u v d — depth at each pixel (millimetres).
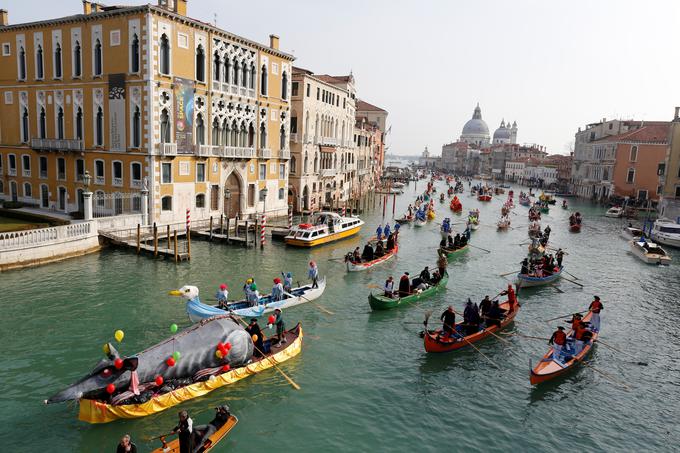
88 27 35500
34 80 39406
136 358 13992
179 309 21859
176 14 34125
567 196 103875
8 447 12352
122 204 35375
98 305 21891
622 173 81375
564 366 17656
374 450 13289
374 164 100125
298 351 18484
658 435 14594
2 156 43094
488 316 21594
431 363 18375
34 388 15023
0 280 24375
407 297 24516
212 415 14297
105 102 35531
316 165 57188
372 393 16094
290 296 23609
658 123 93250
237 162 41625
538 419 15109
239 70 41062
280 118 47312
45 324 19672
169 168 35469
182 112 35812
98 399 13445
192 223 37938
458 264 34688
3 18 40719
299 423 14258
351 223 42875
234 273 28469
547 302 26438
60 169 39438
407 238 44969
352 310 23594
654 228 48875
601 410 15797
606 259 38938
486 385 16984
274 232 38781
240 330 16391
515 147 173750
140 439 12945
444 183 145625
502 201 93750
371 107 114875
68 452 12305
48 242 27312
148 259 29797
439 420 14789
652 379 18000
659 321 24219
